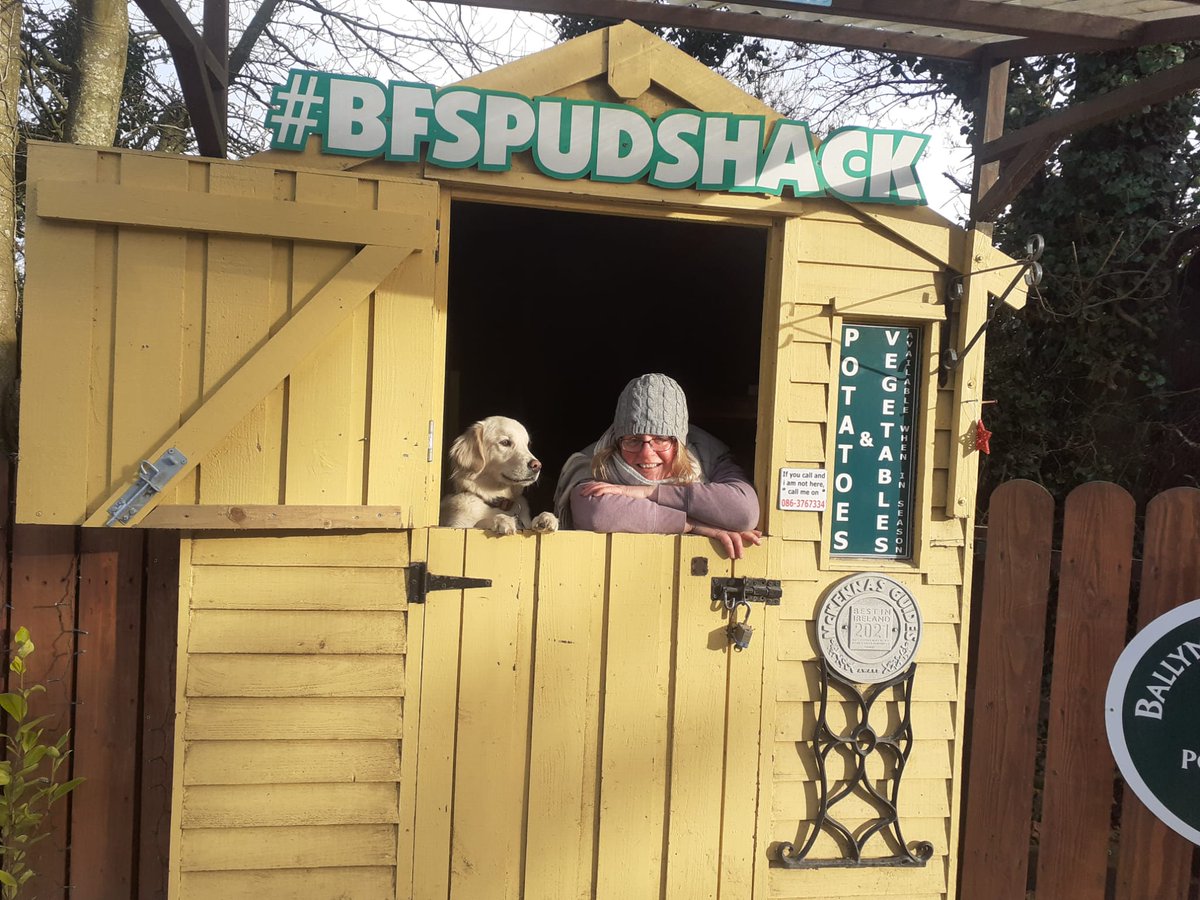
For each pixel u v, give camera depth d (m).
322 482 2.60
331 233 2.55
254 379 2.50
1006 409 5.77
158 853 3.07
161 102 7.34
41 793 2.73
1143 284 5.31
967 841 3.04
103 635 3.01
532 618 2.77
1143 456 5.24
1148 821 2.97
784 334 2.88
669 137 2.76
